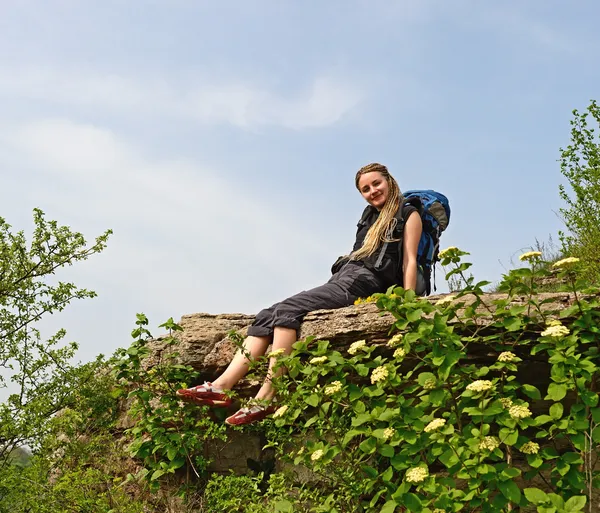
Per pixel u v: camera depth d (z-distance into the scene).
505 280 3.75
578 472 3.20
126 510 4.52
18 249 6.42
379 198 4.93
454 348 3.62
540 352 3.98
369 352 3.96
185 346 5.15
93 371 5.89
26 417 5.30
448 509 3.19
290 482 4.07
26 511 4.91
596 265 6.51
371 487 3.57
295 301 4.54
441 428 3.38
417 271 4.72
